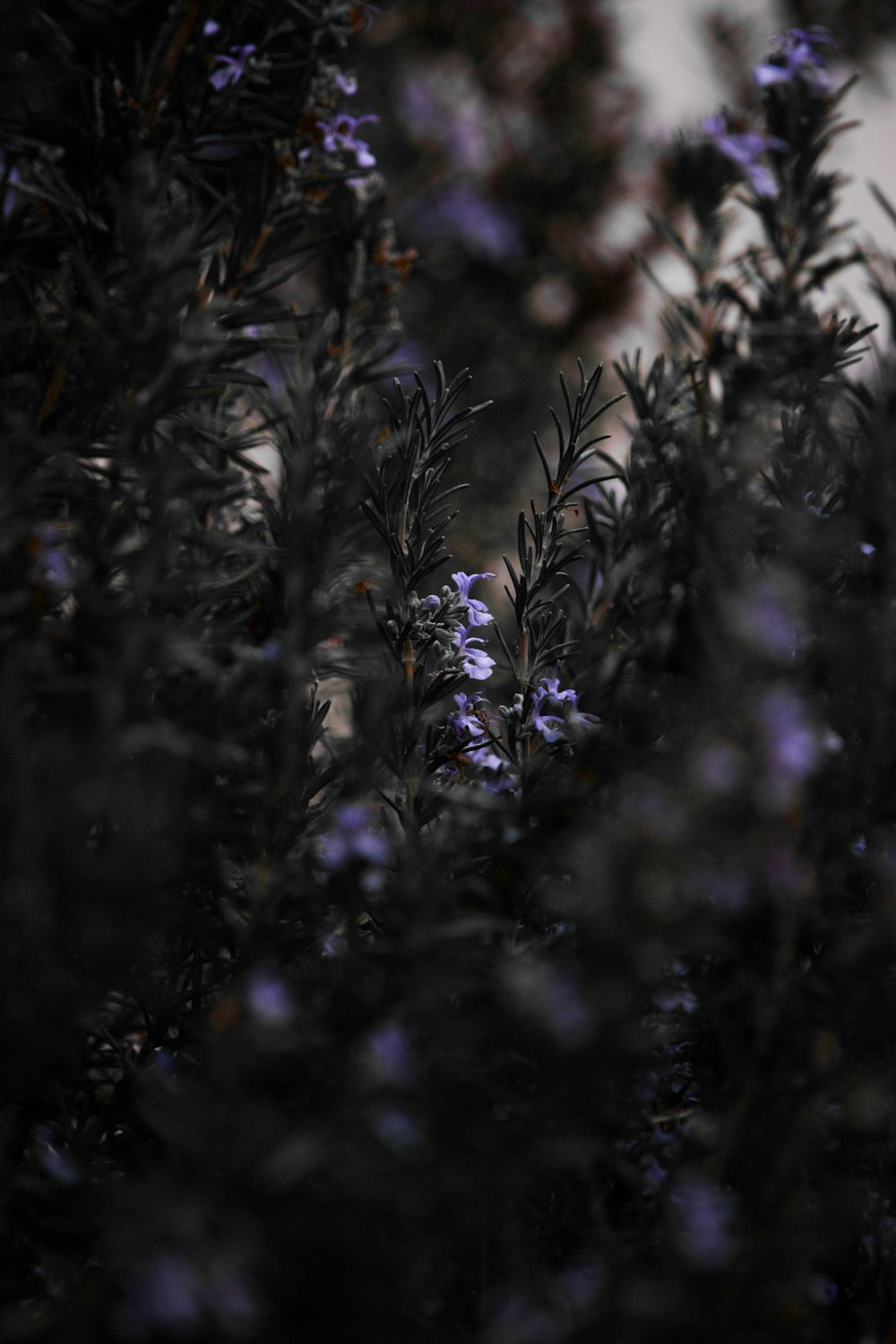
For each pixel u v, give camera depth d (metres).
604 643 0.90
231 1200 0.79
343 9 0.91
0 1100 0.85
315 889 0.84
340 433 0.87
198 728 0.84
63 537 0.85
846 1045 0.84
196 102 0.91
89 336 0.85
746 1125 0.83
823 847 0.84
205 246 0.89
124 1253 0.79
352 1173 0.80
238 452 0.89
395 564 0.88
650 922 0.81
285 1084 0.83
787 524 0.84
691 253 0.94
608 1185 0.85
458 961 0.82
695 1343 0.80
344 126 0.91
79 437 0.86
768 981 0.84
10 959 0.80
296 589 0.84
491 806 0.86
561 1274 0.83
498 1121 0.83
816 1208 0.83
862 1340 0.84
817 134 0.93
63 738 0.82
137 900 0.82
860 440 0.86
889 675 0.84
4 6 0.87
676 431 0.91
